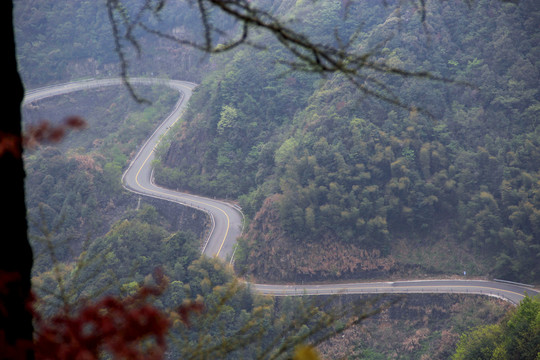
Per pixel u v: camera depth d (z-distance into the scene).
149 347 3.64
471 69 93.38
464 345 55.84
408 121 85.00
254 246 79.00
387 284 75.12
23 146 3.55
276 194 82.88
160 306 55.81
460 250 78.19
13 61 4.64
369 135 84.75
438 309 70.25
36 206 85.94
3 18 4.55
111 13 5.47
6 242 4.36
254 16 4.52
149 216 80.88
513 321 53.34
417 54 91.75
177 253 68.31
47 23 153.00
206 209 89.56
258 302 59.41
